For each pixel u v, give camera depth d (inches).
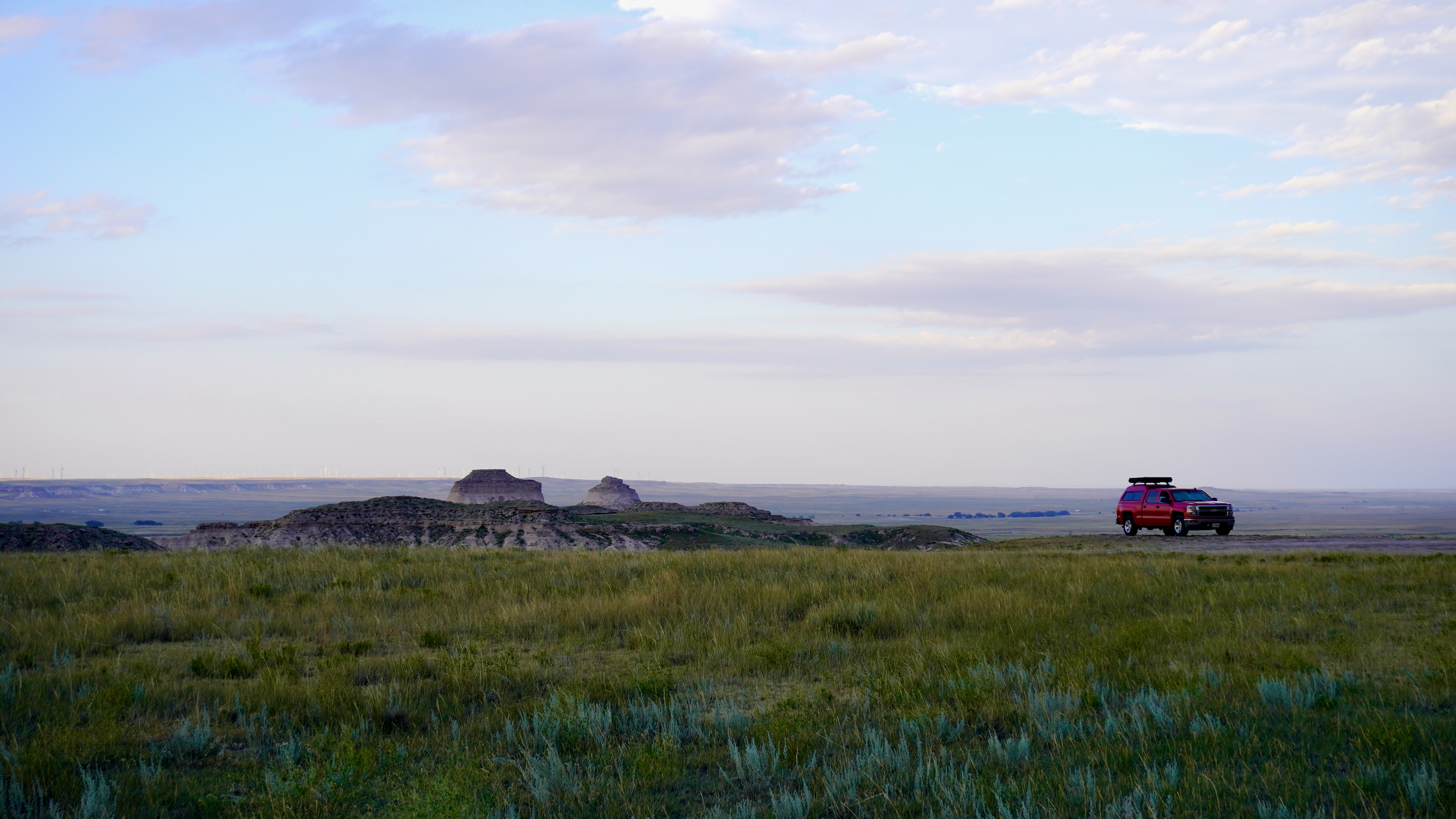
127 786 253.6
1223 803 231.6
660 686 371.2
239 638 503.8
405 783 264.1
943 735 306.2
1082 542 1321.4
